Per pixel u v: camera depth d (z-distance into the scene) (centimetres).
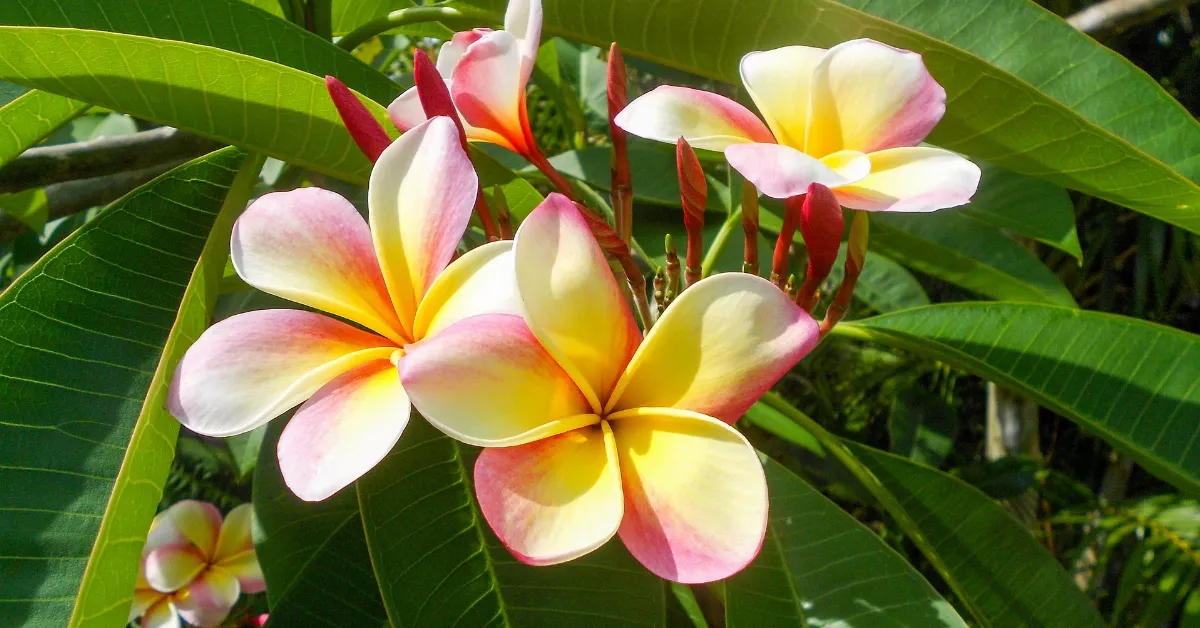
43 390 29
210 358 25
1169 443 34
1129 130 33
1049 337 36
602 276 25
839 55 28
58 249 31
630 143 53
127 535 27
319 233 27
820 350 97
